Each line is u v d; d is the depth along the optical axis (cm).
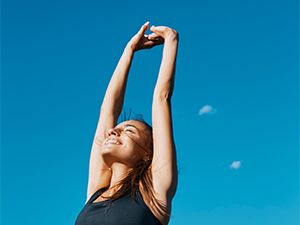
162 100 177
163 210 162
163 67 183
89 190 183
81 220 164
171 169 167
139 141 175
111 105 196
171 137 172
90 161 189
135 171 171
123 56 204
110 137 176
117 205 161
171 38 189
